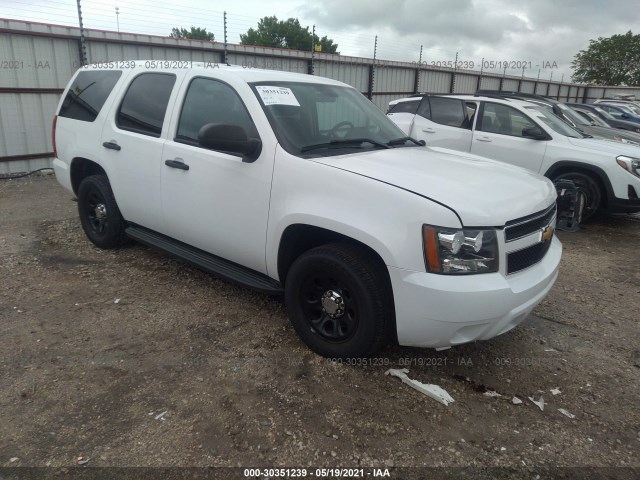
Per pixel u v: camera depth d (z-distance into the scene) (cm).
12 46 945
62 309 385
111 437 250
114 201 479
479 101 813
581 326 395
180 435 253
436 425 269
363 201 285
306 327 327
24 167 1000
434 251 264
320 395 288
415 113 888
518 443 258
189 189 380
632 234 689
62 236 562
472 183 301
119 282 438
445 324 268
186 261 401
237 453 242
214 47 1269
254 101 347
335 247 304
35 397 279
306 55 1528
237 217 350
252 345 339
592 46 6341
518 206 290
